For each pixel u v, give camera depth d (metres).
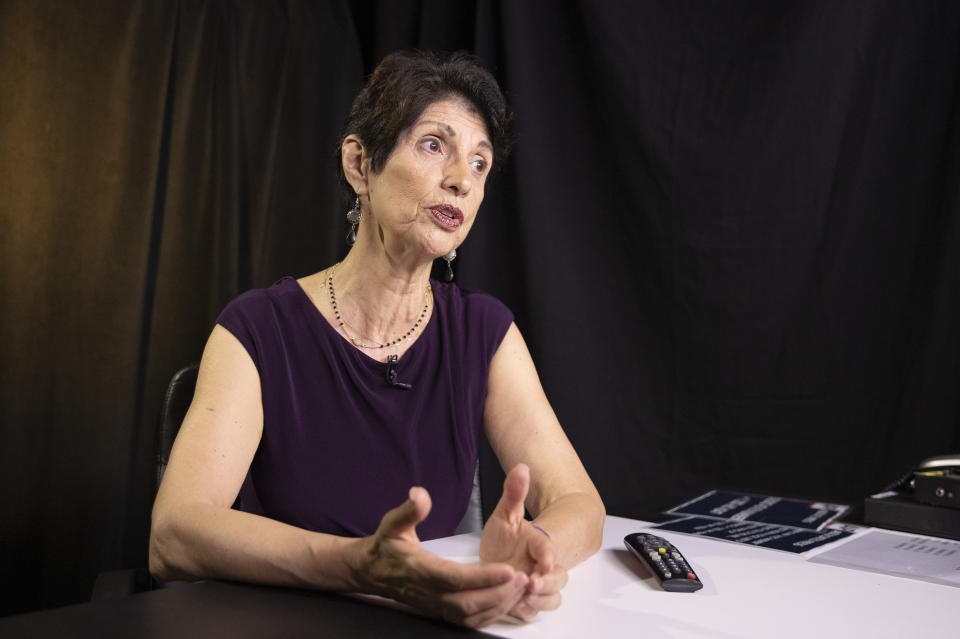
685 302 2.57
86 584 2.35
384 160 1.30
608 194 2.68
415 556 0.82
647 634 0.83
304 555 0.91
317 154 2.87
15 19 2.23
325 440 1.34
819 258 2.40
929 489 1.28
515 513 0.96
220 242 2.63
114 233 2.40
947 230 2.21
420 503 0.81
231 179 2.64
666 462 2.60
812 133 2.39
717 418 2.54
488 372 1.46
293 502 1.32
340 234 2.92
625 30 2.60
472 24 2.93
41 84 2.27
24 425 2.26
